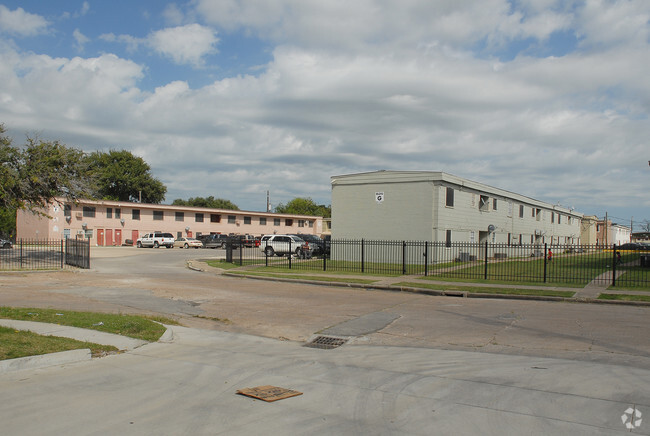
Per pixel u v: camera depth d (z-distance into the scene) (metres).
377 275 23.53
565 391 6.15
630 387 6.30
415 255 32.16
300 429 4.94
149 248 53.97
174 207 61.59
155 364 7.59
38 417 5.23
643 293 16.56
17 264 27.59
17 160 28.89
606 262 34.22
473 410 5.49
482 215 38.88
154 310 13.12
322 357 8.27
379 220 33.66
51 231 53.56
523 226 48.09
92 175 32.38
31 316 10.78
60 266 26.69
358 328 10.97
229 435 4.79
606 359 7.97
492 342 9.49
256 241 56.53
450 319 12.06
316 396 6.02
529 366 7.51
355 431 4.89
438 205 31.75
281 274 23.88
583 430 4.88
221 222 66.94
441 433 4.84
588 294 16.45
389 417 5.29
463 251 35.19
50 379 6.68
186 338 9.75
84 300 14.59
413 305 14.55
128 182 79.25
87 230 55.44
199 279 22.14
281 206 119.94
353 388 6.36
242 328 11.02
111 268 27.47
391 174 33.31
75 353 7.79
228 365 7.59
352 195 34.88
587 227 71.69
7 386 6.34
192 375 6.97
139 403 5.73
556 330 10.51
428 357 8.27
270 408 5.57
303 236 47.03
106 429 4.91
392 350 8.90
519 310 13.54
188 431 4.88
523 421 5.13
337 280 21.19
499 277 22.62
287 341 9.80
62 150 30.31
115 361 7.74
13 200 27.94
